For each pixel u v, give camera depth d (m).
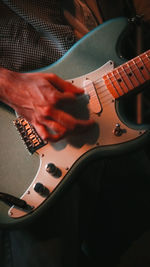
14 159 0.81
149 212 1.03
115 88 0.78
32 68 0.89
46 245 0.88
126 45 1.05
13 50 0.87
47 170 0.78
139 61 0.76
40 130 0.76
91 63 0.82
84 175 0.94
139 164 0.97
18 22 0.87
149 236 1.04
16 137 0.82
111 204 1.05
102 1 0.86
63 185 0.79
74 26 0.89
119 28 0.82
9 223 0.79
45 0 0.86
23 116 0.79
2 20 0.88
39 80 0.77
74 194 0.90
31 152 0.81
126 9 0.90
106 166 0.92
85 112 0.80
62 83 0.77
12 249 0.89
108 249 1.06
